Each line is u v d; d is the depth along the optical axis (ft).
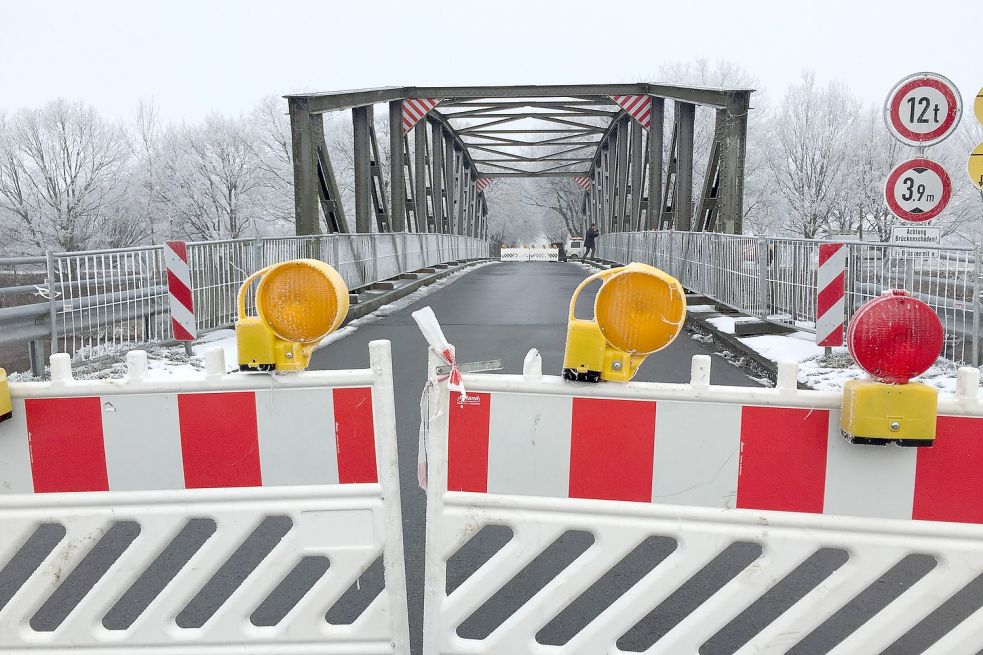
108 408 7.98
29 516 8.11
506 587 11.33
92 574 11.81
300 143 52.21
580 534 13.20
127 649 8.22
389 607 7.98
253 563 12.04
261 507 7.97
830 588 7.33
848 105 130.62
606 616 7.59
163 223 152.46
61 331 26.94
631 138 96.02
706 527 7.34
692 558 7.37
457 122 160.35
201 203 148.15
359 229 67.77
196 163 146.51
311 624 8.07
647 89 77.15
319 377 7.77
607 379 7.23
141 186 148.66
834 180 128.67
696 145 146.61
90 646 8.25
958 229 117.50
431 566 7.61
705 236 44.73
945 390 22.02
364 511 7.89
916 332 6.54
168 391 7.91
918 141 29.76
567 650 7.64
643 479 7.38
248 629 8.16
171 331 33.47
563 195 249.55
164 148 149.69
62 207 136.87
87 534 8.10
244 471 7.97
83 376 26.11
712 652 9.59
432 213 110.01
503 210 267.80
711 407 7.24
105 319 29.22
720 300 41.29
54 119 134.82
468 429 7.47
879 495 7.16
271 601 10.89
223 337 36.19
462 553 12.51
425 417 7.72
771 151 137.49
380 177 73.36
